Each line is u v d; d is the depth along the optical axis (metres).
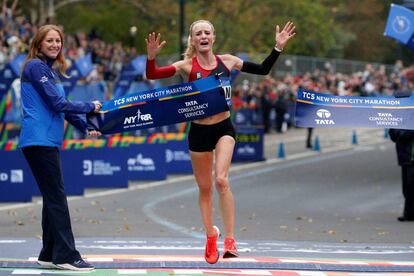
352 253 17.31
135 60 40.97
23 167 27.89
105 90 40.62
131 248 17.48
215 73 13.36
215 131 13.30
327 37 77.56
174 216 24.83
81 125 13.68
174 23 63.03
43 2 55.91
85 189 32.22
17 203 27.83
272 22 62.19
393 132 23.92
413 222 24.17
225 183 13.02
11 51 39.16
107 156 32.12
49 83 13.10
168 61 56.41
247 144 43.72
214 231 13.36
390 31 26.91
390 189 33.09
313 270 13.91
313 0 70.88
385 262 15.37
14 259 15.12
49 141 13.23
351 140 57.75
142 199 29.36
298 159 45.22
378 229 22.50
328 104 13.92
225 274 13.34
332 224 23.48
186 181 35.03
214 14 60.91
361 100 13.98
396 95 19.59
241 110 56.09
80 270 13.38
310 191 32.31
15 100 35.34
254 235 20.97
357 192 32.09
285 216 25.27
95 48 45.84
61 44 13.42
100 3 63.19
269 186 33.91
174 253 16.58
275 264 14.36
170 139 37.72
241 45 61.03
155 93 13.41
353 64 85.12
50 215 13.32
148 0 62.19
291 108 66.56
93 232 20.98
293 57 75.50
